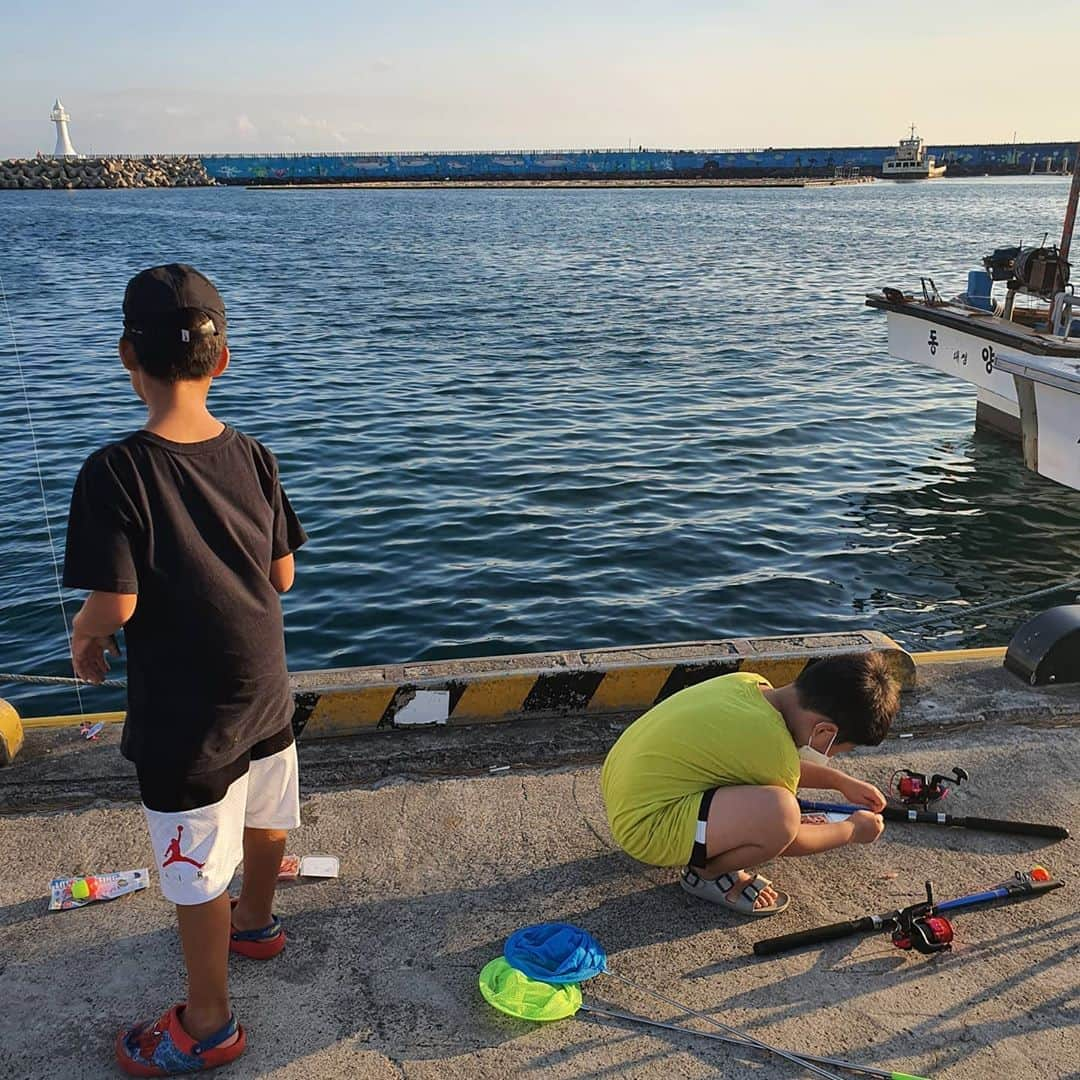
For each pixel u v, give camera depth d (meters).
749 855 2.74
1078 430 9.77
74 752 3.56
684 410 13.90
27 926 2.78
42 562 8.35
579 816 3.29
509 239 50.03
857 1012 2.49
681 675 3.80
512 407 13.99
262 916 2.64
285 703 2.23
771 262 36.78
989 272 11.67
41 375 16.31
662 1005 2.51
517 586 7.98
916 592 8.09
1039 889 2.93
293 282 30.86
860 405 14.37
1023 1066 2.33
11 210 76.94
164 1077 2.27
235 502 2.06
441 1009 2.49
